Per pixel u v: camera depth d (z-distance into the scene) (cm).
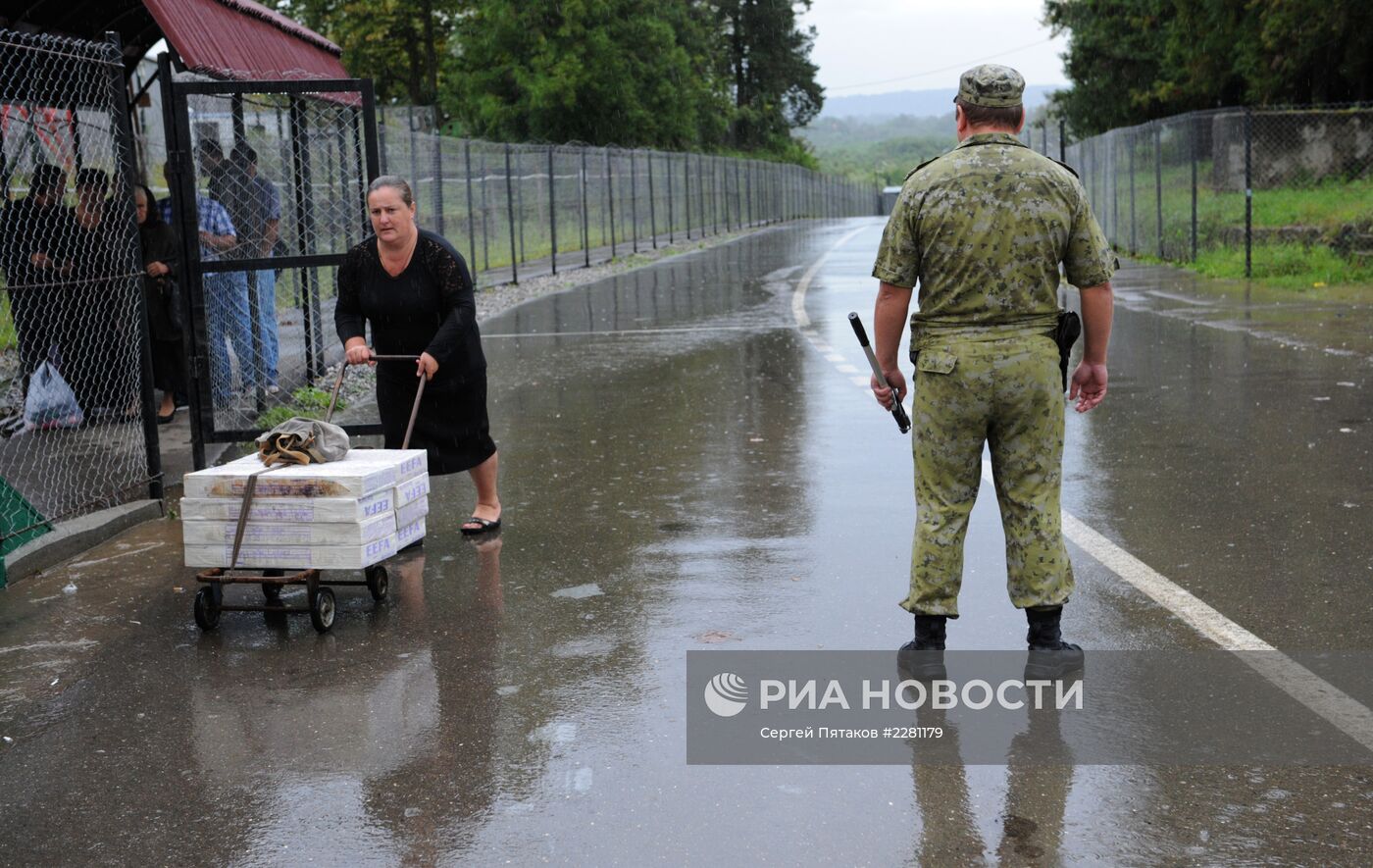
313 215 1132
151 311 1030
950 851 351
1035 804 377
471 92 5166
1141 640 505
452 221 2369
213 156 1020
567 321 1775
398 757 420
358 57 5194
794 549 644
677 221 4203
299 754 425
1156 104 4050
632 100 5256
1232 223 2284
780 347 1422
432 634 539
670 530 688
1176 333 1399
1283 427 897
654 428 973
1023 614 539
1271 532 647
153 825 380
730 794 387
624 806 382
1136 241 2597
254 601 594
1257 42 3077
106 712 466
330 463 573
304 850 362
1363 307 1567
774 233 4588
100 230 955
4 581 617
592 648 515
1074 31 4269
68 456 898
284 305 1202
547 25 5172
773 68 8925
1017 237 452
